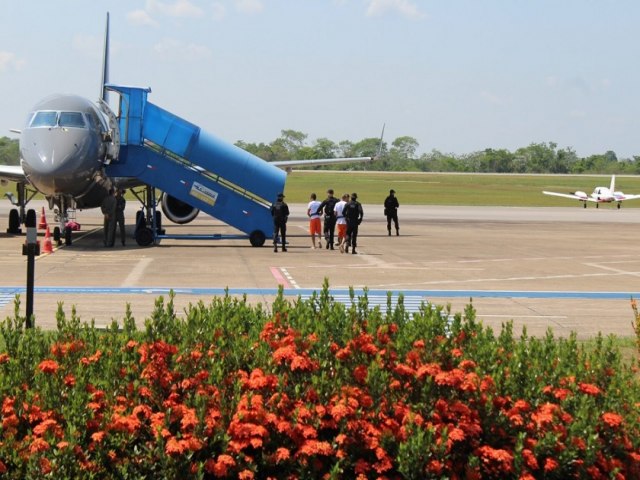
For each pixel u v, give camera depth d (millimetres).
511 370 8766
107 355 9242
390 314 10797
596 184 181625
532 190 139875
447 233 47656
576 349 10008
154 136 37312
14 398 8023
